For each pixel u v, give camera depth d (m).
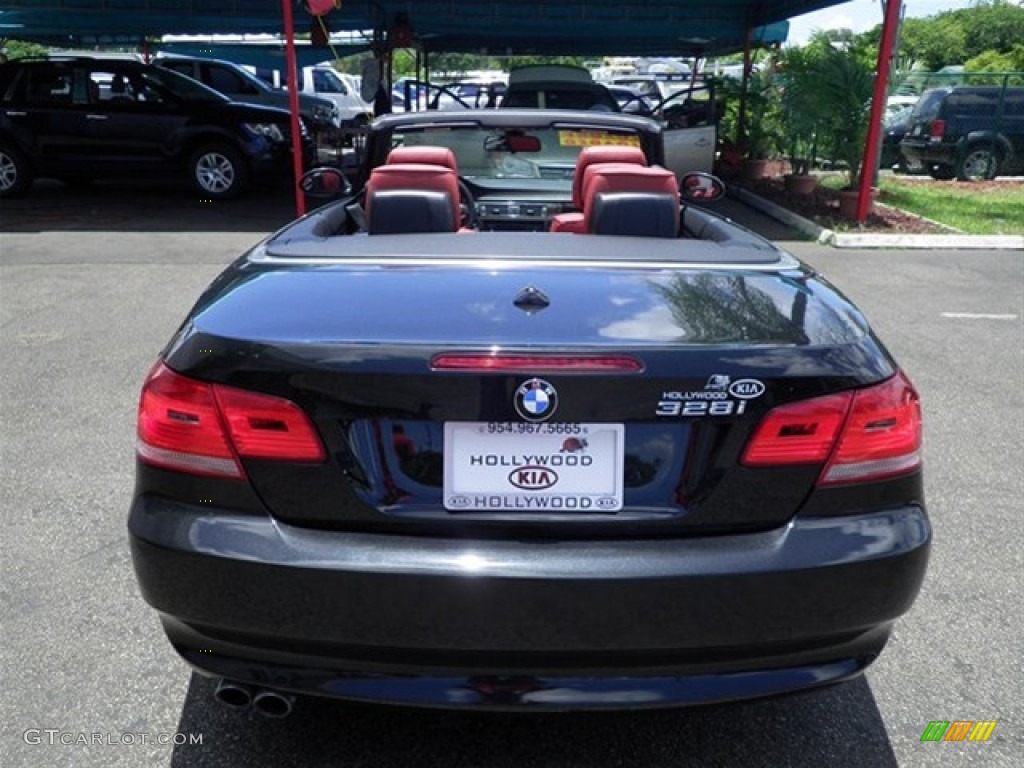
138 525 2.14
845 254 9.91
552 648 2.02
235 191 13.08
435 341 2.04
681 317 2.18
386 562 2.00
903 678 2.86
